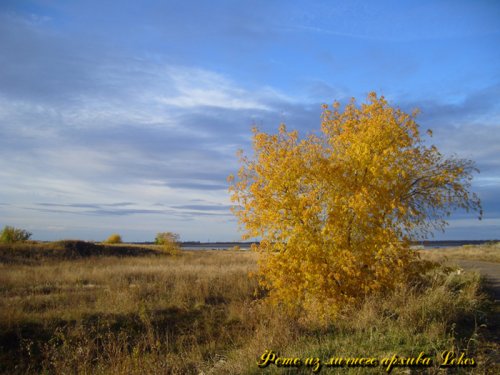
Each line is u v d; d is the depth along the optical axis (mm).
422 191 10656
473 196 10453
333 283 9969
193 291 15172
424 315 7703
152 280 18531
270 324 9648
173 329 11844
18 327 10758
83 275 19328
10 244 34031
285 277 10289
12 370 9211
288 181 10375
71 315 11805
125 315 12219
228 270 19938
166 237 40781
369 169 9992
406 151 10250
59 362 8680
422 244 10570
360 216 9641
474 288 10672
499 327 7844
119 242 59875
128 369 7723
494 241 54281
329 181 10367
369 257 10023
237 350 8414
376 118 10344
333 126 11094
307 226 10008
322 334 8242
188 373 7824
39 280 17859
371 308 8477
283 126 10906
